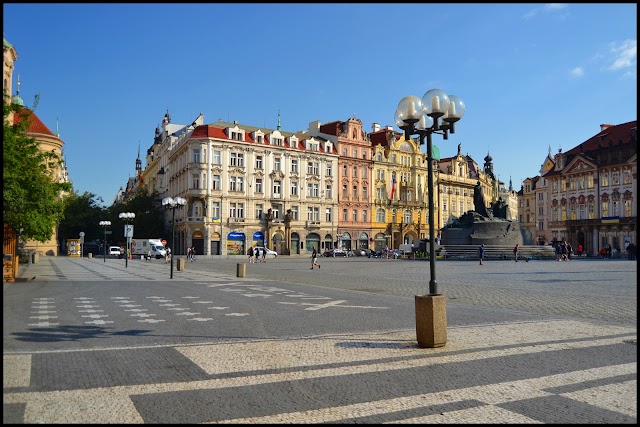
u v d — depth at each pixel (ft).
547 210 341.00
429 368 29.40
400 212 331.36
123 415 21.54
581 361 30.81
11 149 76.54
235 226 261.44
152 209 310.86
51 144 244.01
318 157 291.99
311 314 51.42
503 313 51.24
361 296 68.23
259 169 270.26
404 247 240.94
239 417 21.44
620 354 32.60
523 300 62.54
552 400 23.58
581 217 304.71
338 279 99.66
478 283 87.66
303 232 284.20
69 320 47.73
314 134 315.37
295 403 23.29
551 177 325.42
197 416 21.49
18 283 88.38
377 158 318.86
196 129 257.14
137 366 29.89
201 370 28.99
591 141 313.73
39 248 253.85
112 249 274.57
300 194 284.82
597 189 294.05
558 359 31.35
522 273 114.21
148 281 94.27
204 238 253.44
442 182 353.92
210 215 254.47
